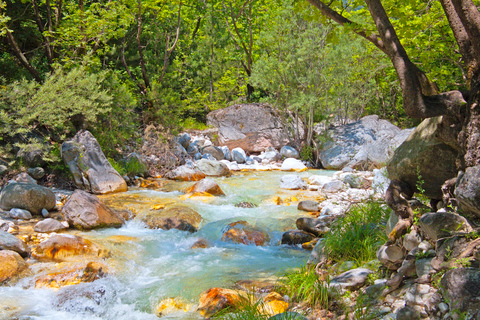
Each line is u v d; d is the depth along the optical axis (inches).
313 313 161.2
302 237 277.6
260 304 173.5
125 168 453.1
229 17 846.5
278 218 320.5
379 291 158.9
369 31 184.1
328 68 593.3
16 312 179.2
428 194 179.6
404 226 162.2
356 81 637.9
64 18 458.6
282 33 619.8
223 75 780.0
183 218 310.5
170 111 564.1
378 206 238.2
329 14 189.8
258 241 281.6
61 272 212.1
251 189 420.8
